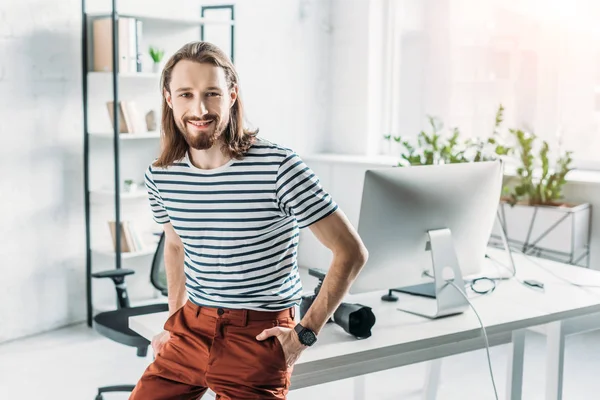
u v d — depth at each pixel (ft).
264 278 5.71
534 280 8.57
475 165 7.64
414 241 7.46
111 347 13.21
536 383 11.45
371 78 18.38
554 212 13.08
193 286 5.98
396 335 6.96
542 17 15.49
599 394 11.02
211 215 5.67
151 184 6.12
